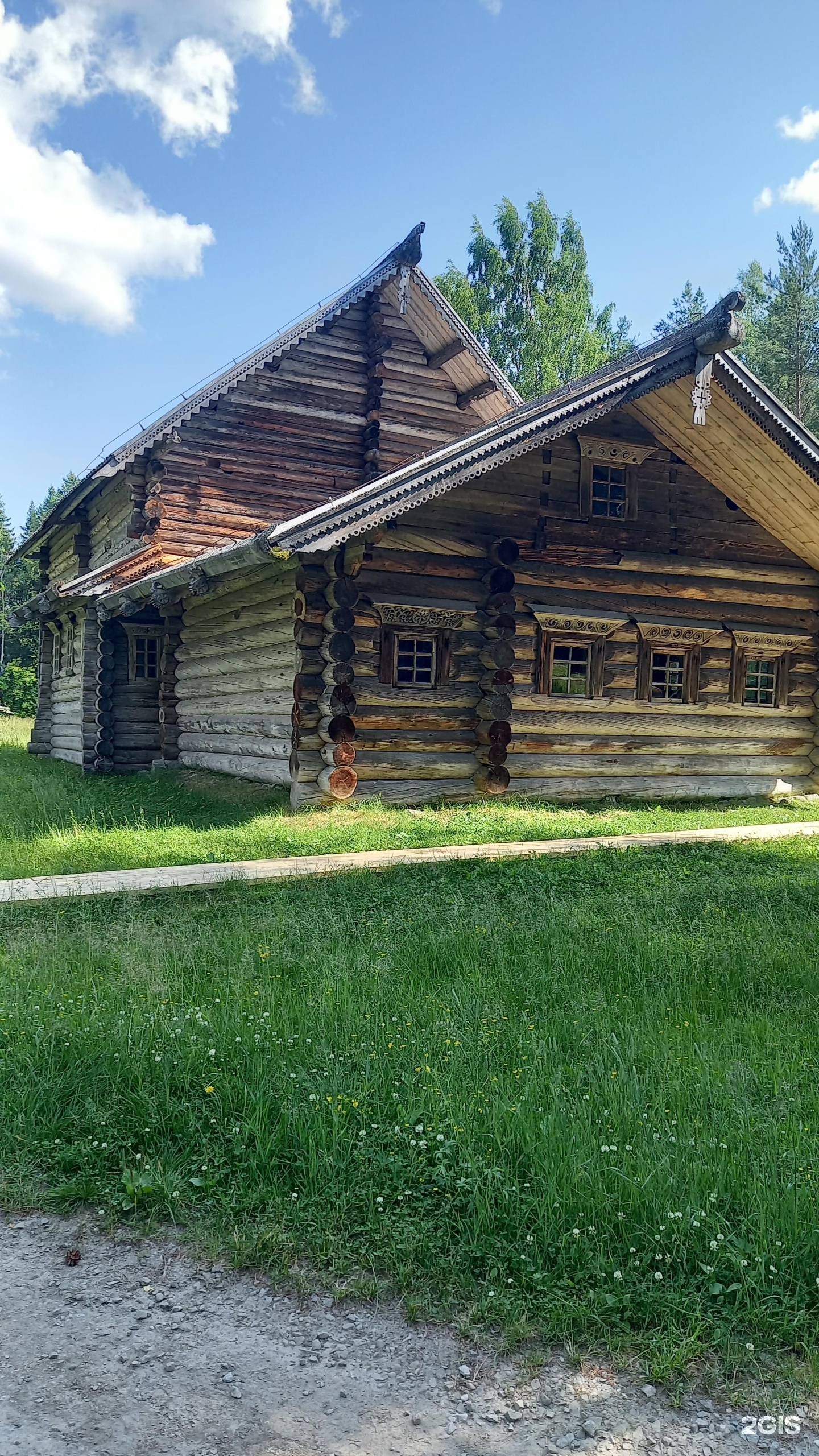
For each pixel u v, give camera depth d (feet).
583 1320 9.14
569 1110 12.40
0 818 36.63
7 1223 11.08
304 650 35.35
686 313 144.66
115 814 38.78
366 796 36.40
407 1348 9.07
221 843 30.48
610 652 41.83
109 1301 9.75
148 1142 12.25
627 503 42.39
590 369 125.29
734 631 44.27
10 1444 7.91
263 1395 8.50
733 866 29.81
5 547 227.20
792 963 19.54
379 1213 10.76
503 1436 8.07
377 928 21.90
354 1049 14.44
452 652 38.24
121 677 55.62
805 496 42.22
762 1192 10.58
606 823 36.32
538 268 123.85
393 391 59.93
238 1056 14.07
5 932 21.15
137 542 55.36
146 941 19.92
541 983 18.06
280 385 57.31
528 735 39.78
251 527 56.44
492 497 39.09
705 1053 14.51
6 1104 12.96
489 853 29.58
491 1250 10.12
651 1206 10.36
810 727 47.29
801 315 105.40
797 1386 8.59
